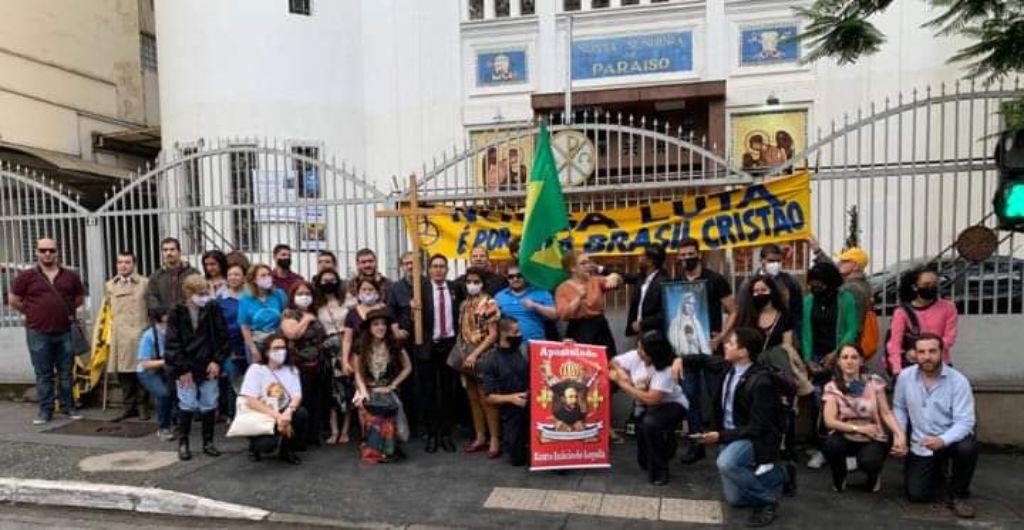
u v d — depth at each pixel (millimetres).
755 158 13242
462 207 7977
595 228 7621
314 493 5855
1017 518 5203
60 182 15227
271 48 13930
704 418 6820
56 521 5664
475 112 14484
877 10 6188
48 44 15609
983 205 6832
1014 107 6375
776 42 13070
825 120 12828
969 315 6883
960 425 5285
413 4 14656
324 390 7371
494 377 6324
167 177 9250
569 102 12750
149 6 18594
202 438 7246
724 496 5668
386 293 7344
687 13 13500
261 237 8992
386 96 14852
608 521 5238
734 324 6414
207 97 13945
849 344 5812
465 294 7082
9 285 9672
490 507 5516
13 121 14805
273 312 7137
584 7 14016
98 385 8992
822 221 8711
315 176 9094
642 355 5984
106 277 9359
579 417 6250
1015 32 5562
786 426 5262
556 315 6805
